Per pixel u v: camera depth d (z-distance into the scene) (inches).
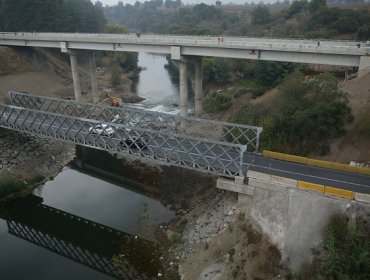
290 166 1407.5
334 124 1664.6
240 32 5032.0
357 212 1071.6
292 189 1184.2
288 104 1800.0
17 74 3417.8
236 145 1270.9
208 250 1268.5
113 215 1674.5
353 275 967.0
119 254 1405.0
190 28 5679.1
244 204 1298.0
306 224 1128.8
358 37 3216.0
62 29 4212.6
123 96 3587.6
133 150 1534.2
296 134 1706.4
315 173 1342.3
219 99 2770.7
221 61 3341.5
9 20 3875.5
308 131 1670.8
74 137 1673.2
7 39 3449.8
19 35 3410.4
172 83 4365.2
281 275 1093.1
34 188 1929.1
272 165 1416.1
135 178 1995.6
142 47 2726.4
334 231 1064.8
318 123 1638.8
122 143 1665.8
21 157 2075.5
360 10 3846.0
